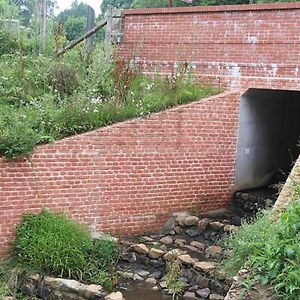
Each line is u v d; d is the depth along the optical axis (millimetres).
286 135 16453
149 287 10445
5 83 13664
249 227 9602
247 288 6801
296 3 13266
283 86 13656
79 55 15844
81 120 11906
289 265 6492
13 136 10750
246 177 14891
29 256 10367
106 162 12070
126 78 14227
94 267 10617
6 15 19172
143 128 12531
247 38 14164
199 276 10453
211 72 14812
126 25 16453
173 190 13242
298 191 8078
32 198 11133
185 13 15203
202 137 13609
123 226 12547
